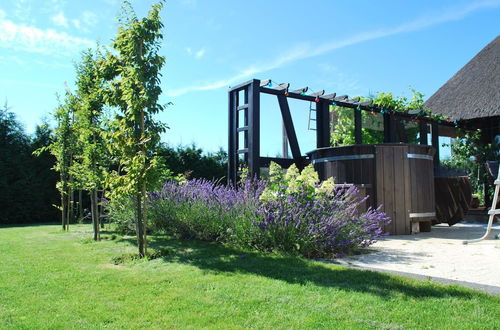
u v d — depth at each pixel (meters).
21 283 3.27
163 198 6.43
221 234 5.29
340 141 11.91
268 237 4.53
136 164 4.51
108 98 5.05
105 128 6.33
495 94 11.38
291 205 4.57
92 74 7.25
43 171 13.20
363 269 3.52
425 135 9.94
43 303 2.72
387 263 3.87
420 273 3.38
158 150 4.87
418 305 2.51
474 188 11.85
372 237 4.69
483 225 8.61
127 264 4.11
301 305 2.58
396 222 6.43
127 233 7.01
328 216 4.50
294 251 4.34
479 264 3.77
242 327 2.23
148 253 4.53
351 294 2.77
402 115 9.41
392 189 6.49
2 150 12.75
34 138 13.31
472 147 11.81
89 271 3.73
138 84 4.59
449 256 4.24
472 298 2.62
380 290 2.84
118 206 7.26
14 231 8.09
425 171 6.78
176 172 13.38
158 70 4.73
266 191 4.75
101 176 6.05
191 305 2.64
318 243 4.32
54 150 8.45
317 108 8.23
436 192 7.98
